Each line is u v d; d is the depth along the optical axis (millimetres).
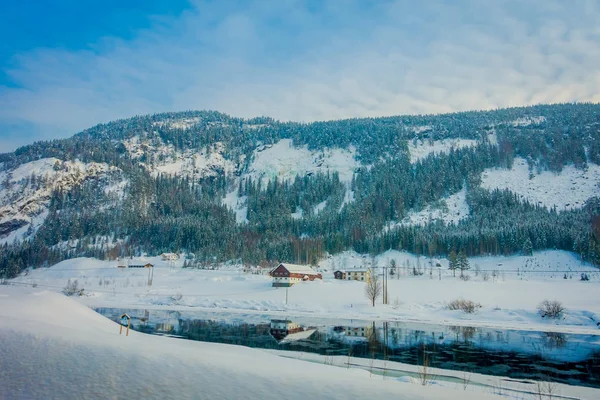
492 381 32125
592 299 88312
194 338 51562
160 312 83000
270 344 47938
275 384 18984
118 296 111250
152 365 20172
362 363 37469
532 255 176250
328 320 71688
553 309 70812
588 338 55094
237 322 68312
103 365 19594
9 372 18031
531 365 38750
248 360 25953
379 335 55594
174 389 16984
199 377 18906
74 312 44812
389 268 155875
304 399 17094
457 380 32000
